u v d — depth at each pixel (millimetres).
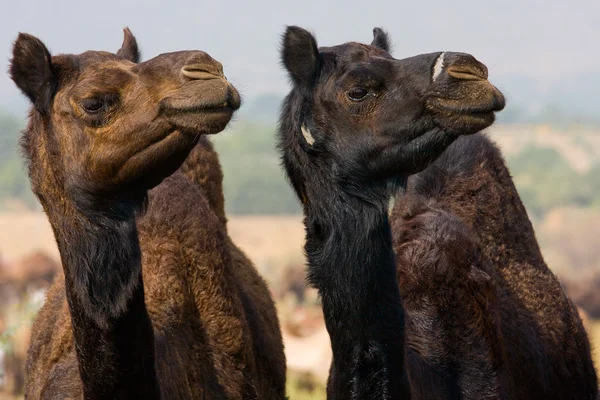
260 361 21953
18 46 15594
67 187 15516
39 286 101500
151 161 15086
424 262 19359
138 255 15602
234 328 20422
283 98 18344
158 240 20141
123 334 15438
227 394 19703
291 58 17578
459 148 22219
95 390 15578
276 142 18406
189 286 20188
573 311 22922
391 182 17203
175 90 14711
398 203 20688
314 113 17406
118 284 15438
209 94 14539
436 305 19188
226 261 21453
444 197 21797
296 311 93250
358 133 17031
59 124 15500
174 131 14883
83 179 15352
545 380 21047
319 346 63938
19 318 37688
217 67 14883
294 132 17641
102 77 15266
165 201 20641
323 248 17281
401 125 16688
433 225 19766
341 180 17203
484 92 15977
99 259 15438
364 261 16938
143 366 15617
